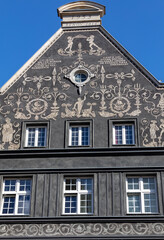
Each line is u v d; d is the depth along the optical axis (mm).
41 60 25938
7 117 24109
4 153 22938
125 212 21172
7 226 21094
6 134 23578
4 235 20844
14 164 22719
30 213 21438
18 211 21781
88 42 26469
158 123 23359
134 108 23891
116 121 23531
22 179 22531
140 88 24500
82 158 22594
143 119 23516
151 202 21594
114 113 23781
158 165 22156
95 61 25641
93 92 24516
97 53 25953
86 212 21516
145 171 22031
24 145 23297
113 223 20828
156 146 22688
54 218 21078
